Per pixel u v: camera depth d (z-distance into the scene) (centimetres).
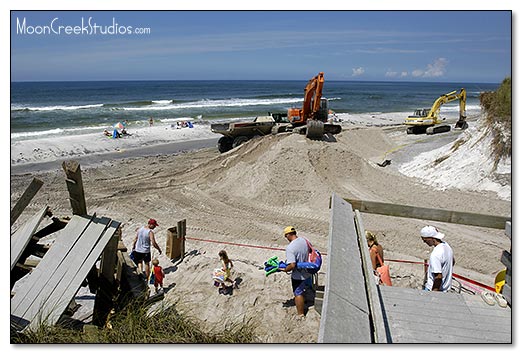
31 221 596
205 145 2617
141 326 520
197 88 13125
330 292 353
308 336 573
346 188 1374
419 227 1102
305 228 1123
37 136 2714
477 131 1547
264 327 603
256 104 6184
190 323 550
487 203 1217
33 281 532
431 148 1944
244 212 1248
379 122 4003
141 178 1686
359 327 327
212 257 919
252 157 1647
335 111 5662
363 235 511
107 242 555
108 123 3472
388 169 1711
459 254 944
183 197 1388
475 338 384
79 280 524
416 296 457
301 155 1457
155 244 793
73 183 547
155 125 3406
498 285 534
